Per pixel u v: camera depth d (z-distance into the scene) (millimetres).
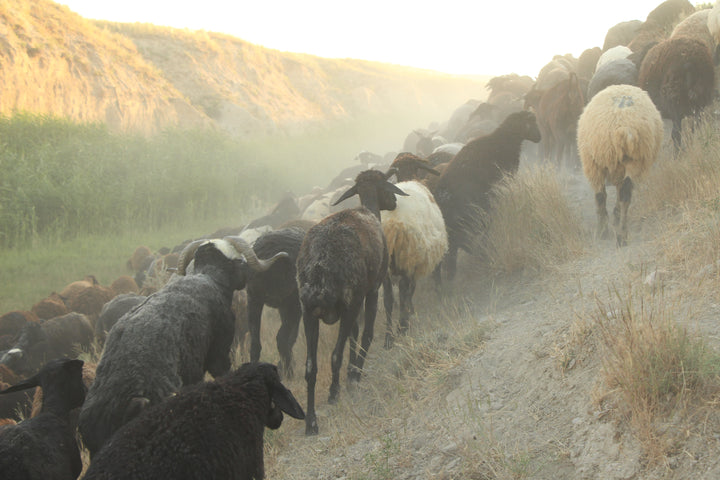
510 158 8734
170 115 34469
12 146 20328
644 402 3822
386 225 6891
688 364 3941
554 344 5133
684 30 11539
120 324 4500
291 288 6727
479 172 8586
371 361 6852
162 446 3125
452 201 8477
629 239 7098
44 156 18844
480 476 4152
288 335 7027
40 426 3939
